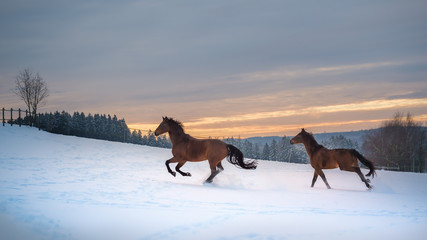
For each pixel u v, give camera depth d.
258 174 18.80
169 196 8.95
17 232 4.88
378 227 5.97
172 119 13.35
